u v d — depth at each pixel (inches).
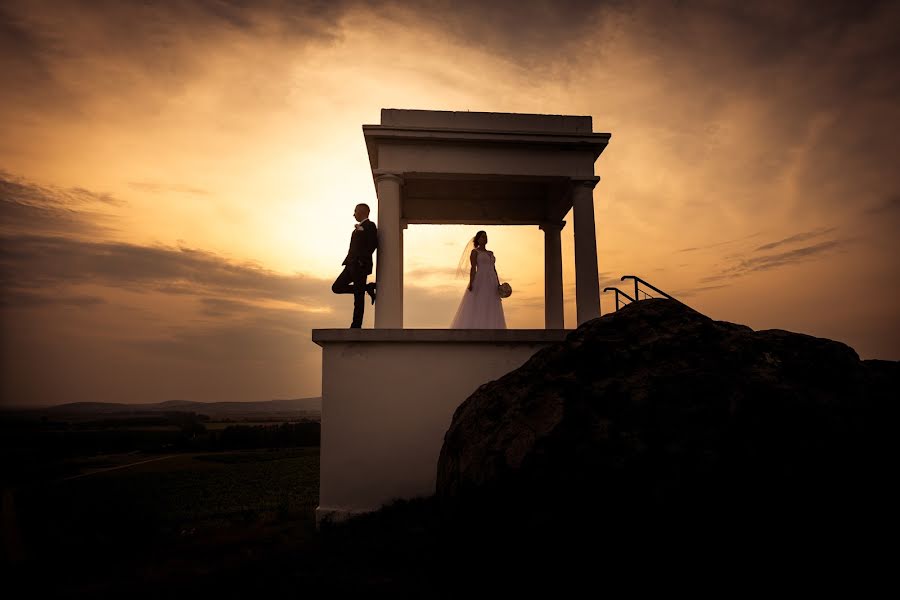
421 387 303.7
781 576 148.4
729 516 156.6
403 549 205.5
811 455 163.6
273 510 484.7
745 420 169.9
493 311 388.5
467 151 363.9
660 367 194.5
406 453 297.1
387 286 342.6
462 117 363.3
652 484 162.2
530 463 175.3
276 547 258.4
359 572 188.4
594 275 358.6
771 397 173.5
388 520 259.4
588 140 364.5
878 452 167.6
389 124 356.5
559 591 157.9
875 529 155.2
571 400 189.0
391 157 358.3
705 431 168.9
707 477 160.9
